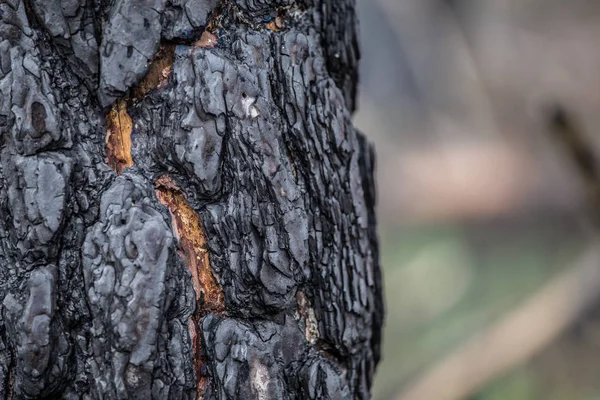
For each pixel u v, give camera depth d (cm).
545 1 612
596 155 267
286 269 138
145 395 134
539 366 339
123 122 137
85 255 135
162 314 134
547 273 430
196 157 136
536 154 554
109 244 134
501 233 502
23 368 134
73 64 136
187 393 136
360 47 145
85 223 136
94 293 134
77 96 136
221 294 138
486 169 586
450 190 595
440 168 633
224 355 137
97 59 136
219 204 137
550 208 496
